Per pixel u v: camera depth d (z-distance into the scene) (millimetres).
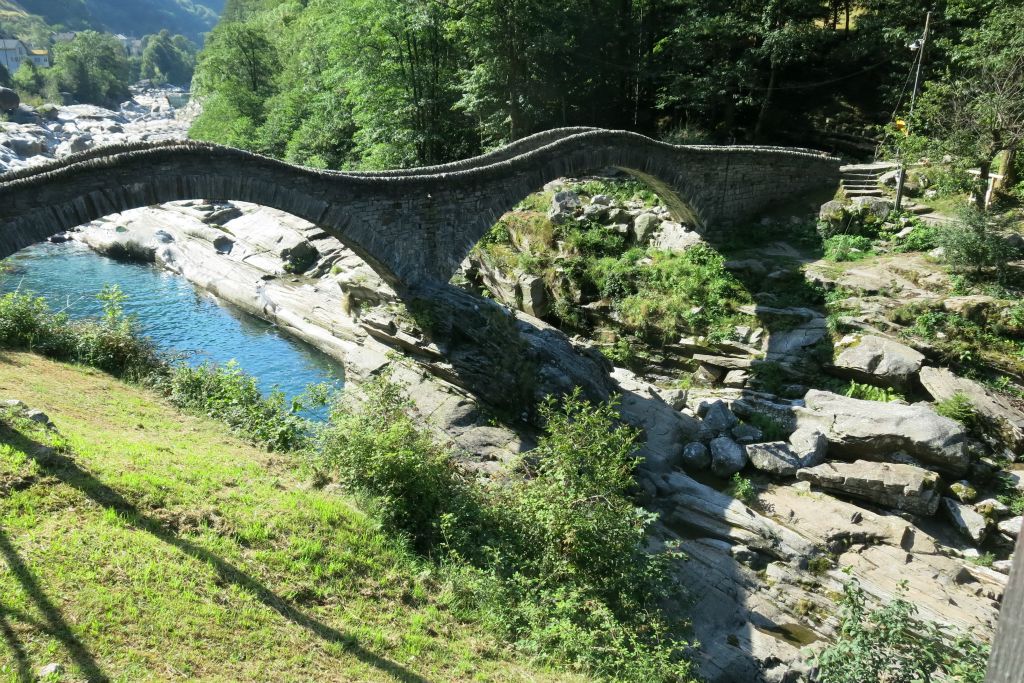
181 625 8625
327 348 30391
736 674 13422
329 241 36875
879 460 20453
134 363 19000
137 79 182750
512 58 36812
